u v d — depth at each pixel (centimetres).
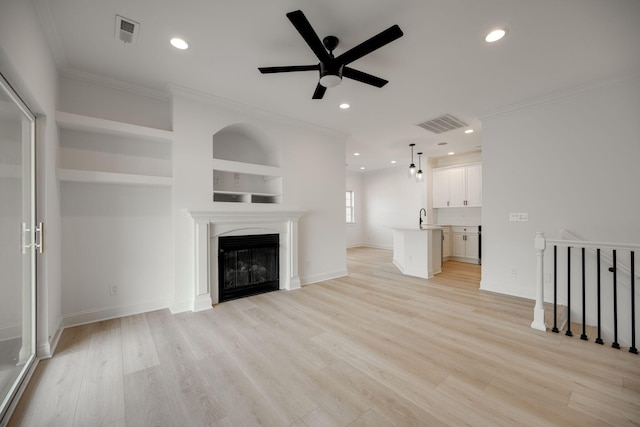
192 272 330
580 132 321
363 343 243
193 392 177
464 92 332
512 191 374
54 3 188
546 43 236
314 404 166
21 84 172
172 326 279
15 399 166
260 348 234
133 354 224
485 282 405
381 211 900
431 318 300
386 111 390
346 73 232
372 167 861
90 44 236
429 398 171
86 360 214
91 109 292
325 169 472
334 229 486
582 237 320
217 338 253
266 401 169
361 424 150
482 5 193
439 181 714
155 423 151
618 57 256
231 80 301
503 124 380
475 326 279
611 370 201
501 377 193
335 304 347
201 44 238
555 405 165
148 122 325
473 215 679
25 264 206
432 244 511
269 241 399
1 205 173
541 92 331
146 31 220
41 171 219
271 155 435
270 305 343
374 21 210
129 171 311
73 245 281
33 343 213
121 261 306
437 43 237
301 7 195
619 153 297
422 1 190
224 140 402
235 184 415
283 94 335
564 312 312
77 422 151
